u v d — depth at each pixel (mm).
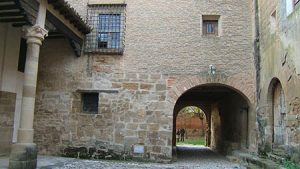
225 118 16531
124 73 12008
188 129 33750
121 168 9617
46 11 9289
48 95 12297
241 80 11773
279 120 9633
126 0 12422
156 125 11633
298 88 7723
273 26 9820
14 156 8289
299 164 7602
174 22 12180
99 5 12469
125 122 11742
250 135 11852
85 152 11758
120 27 12297
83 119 11977
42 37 8898
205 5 12227
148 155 11484
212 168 10422
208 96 17422
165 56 11984
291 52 8188
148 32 12172
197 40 12031
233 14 12148
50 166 9344
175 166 10641
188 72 11852
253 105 11570
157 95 11781
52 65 12430
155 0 12367
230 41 11984
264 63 10578
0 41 10328
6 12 8781
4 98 10539
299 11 7680
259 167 9039
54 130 12062
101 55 12203
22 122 8531
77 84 12172
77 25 11305
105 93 11992
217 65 11852
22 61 11562
